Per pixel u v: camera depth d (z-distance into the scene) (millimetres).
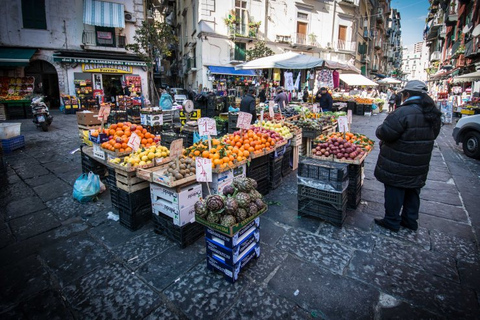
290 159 5906
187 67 23922
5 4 15125
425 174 3184
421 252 3012
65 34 16797
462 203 4277
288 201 4383
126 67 18250
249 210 2617
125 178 3363
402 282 2562
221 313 2229
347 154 3766
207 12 19203
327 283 2557
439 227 3545
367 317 2184
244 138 4297
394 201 3344
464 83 20203
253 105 7125
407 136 3029
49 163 6211
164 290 2484
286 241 3252
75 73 16844
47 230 3492
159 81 33656
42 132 9742
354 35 27328
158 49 17844
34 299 2389
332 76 12422
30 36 15891
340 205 3434
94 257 2961
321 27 24531
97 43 17656
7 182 5070
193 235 3229
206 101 12055
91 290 2492
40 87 17391
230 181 3686
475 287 2490
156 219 3359
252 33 20594
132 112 9273
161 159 3576
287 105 10391
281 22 22406
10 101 13344
